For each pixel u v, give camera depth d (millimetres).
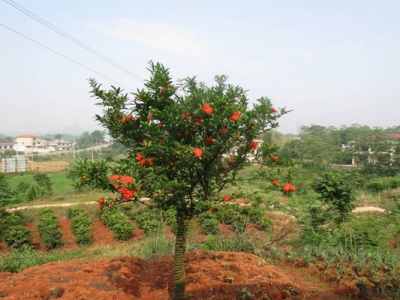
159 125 3146
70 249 9562
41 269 4488
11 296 3531
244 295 3523
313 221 6855
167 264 4691
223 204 3316
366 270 4539
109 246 9344
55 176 36188
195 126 3068
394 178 20906
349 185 6578
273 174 3410
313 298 3814
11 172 40125
